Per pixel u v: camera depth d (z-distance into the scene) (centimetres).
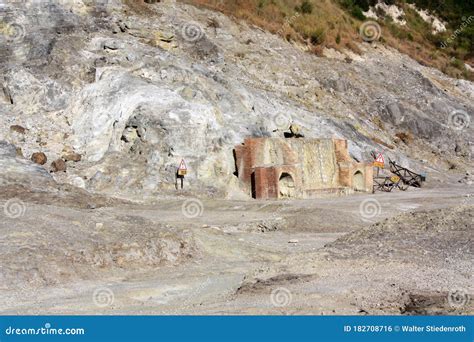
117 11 4634
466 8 8362
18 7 4284
